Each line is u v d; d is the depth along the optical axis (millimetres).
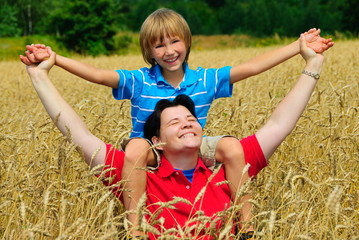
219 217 3432
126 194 3914
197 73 4668
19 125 6539
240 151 4004
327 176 4586
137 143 3941
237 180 4023
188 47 4715
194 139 3879
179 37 4496
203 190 3252
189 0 142625
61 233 3225
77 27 66688
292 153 5242
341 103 5875
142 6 107750
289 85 11336
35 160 4441
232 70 4637
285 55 4520
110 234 2887
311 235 3578
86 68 4391
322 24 82375
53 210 3611
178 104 4059
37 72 4223
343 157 4910
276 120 4195
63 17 67250
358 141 5480
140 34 4656
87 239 3340
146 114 4535
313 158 5090
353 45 25828
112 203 3277
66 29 68625
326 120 6219
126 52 71188
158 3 114125
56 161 4566
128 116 6035
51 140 4941
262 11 100312
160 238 2949
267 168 5023
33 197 3828
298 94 4234
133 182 3889
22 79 19156
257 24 99562
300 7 119625
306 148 5324
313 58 4340
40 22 91188
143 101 4559
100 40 68812
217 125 5465
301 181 4195
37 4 96000
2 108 10508
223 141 4074
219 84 4641
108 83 4508
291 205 3973
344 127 5590
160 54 4508
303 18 90500
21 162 4508
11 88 15609
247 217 3988
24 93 14133
